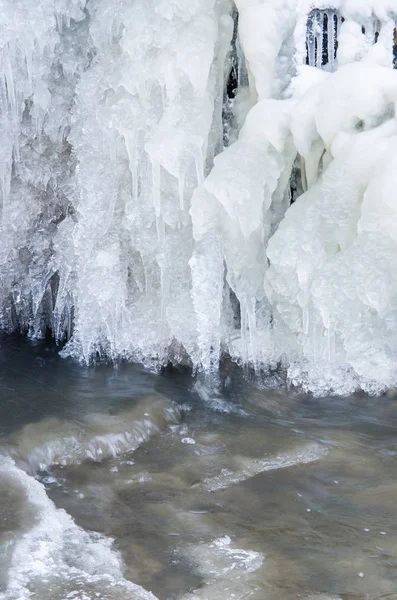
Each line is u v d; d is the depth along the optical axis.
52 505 5.41
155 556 4.96
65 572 4.70
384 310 7.21
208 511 5.51
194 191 7.61
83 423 6.47
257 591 4.65
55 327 8.77
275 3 7.53
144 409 6.82
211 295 7.68
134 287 8.34
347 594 4.65
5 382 7.45
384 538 5.23
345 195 7.27
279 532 5.28
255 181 7.38
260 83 7.68
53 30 7.88
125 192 8.03
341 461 6.29
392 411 7.21
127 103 7.72
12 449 5.97
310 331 7.52
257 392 7.51
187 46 7.48
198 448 6.44
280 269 7.45
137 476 5.95
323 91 7.32
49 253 8.71
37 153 8.35
